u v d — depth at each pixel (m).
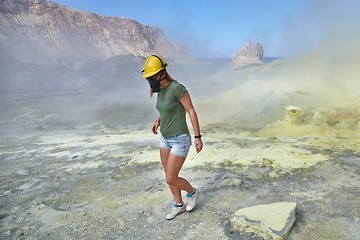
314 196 3.71
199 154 5.77
